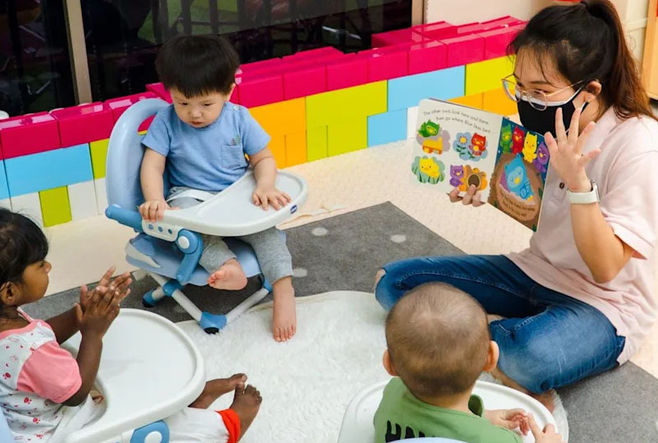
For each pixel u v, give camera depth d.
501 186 1.74
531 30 1.52
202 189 1.90
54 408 1.29
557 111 1.43
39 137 2.20
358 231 2.25
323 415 1.61
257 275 2.04
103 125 2.27
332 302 1.94
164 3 2.44
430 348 1.11
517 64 1.56
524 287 1.75
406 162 2.60
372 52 2.61
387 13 2.77
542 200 1.65
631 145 1.54
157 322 1.50
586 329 1.61
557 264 1.70
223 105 1.89
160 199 1.82
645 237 1.49
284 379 1.71
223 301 1.99
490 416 1.28
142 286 2.06
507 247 2.17
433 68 2.65
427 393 1.14
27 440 1.26
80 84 2.40
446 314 1.12
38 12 2.30
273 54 2.67
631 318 1.66
